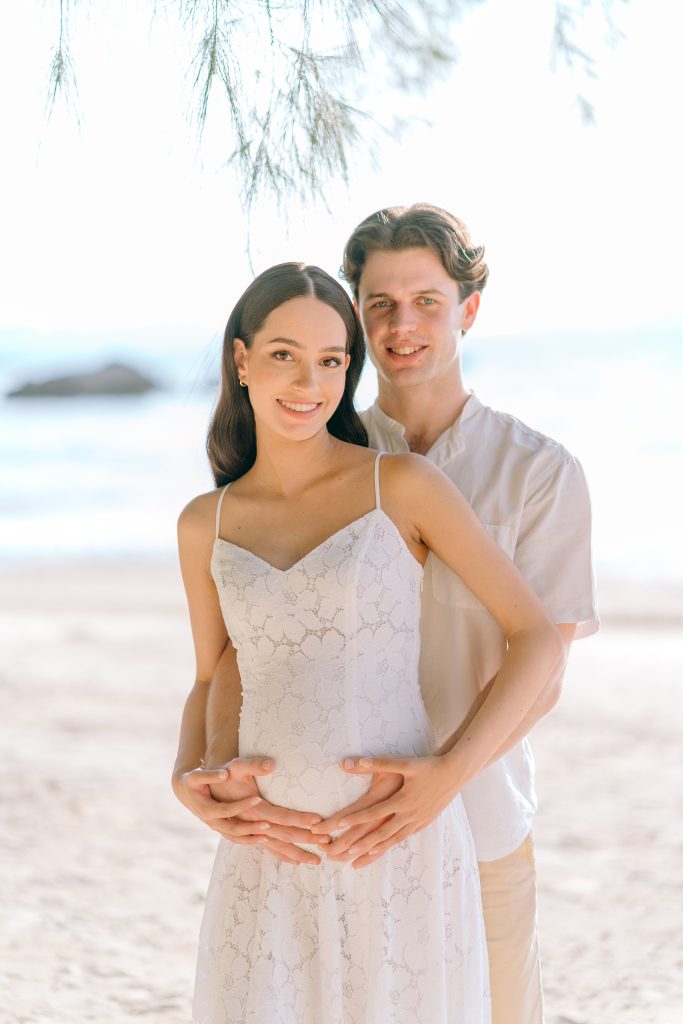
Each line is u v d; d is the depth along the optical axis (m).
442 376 2.71
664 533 17.72
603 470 24.66
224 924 2.32
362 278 2.68
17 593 14.64
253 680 2.35
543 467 2.62
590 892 4.79
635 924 4.44
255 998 2.20
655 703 8.04
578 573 2.61
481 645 2.59
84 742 7.20
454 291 2.65
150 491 26.12
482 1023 2.32
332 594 2.25
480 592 2.34
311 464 2.39
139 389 56.59
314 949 2.25
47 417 47.06
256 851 2.32
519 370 48.03
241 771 2.29
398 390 2.72
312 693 2.25
